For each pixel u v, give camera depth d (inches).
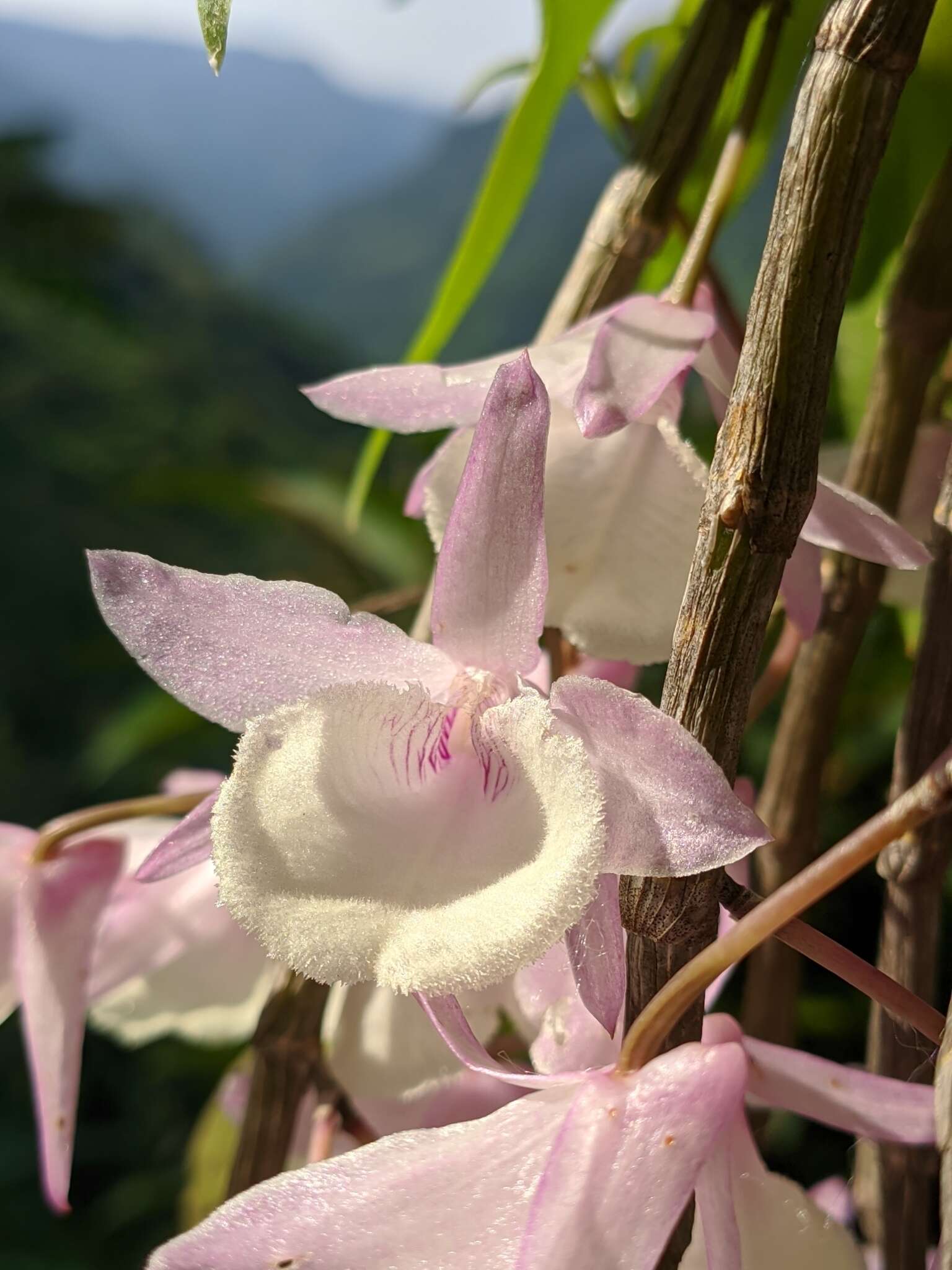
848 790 12.4
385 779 5.1
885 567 6.5
